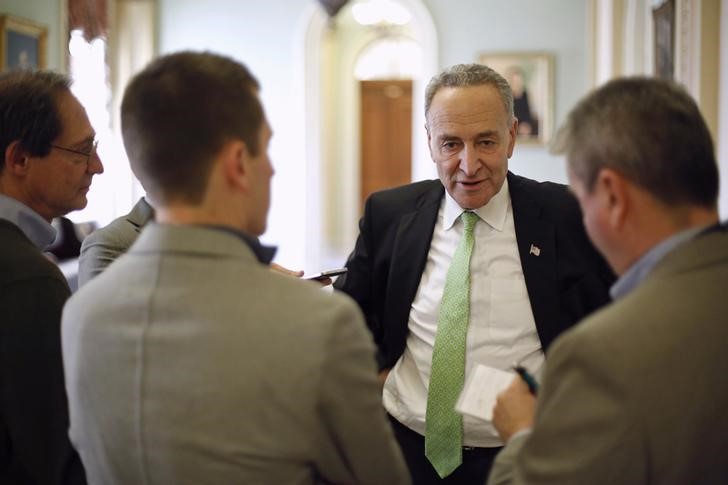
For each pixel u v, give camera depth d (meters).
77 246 6.63
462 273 1.90
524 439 1.23
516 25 8.80
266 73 9.11
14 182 1.58
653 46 6.30
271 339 1.10
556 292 1.85
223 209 1.17
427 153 9.12
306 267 9.25
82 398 1.19
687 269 1.03
